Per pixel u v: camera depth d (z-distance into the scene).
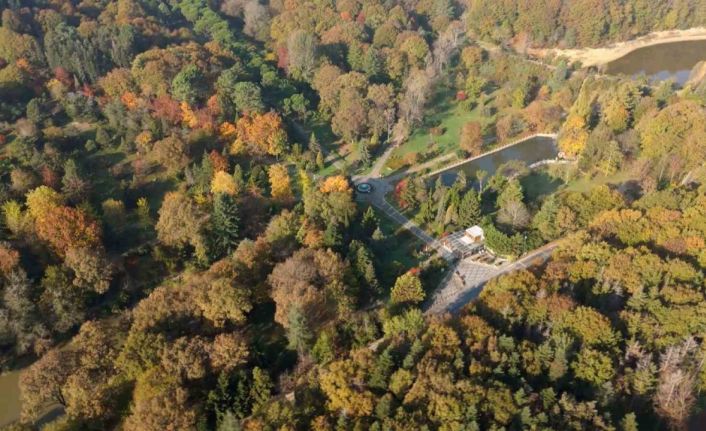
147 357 125.62
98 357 129.38
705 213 158.88
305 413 114.12
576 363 119.44
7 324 144.75
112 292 164.62
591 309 127.81
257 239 170.12
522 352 120.69
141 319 136.62
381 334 138.88
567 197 184.00
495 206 194.00
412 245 179.50
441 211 184.25
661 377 121.31
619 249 149.75
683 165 196.12
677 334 129.12
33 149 194.50
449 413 107.06
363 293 156.25
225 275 147.12
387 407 110.19
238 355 125.75
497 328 130.00
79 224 163.38
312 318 139.12
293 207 191.38
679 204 168.88
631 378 119.94
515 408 108.00
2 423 133.88
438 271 166.75
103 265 157.38
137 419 112.75
